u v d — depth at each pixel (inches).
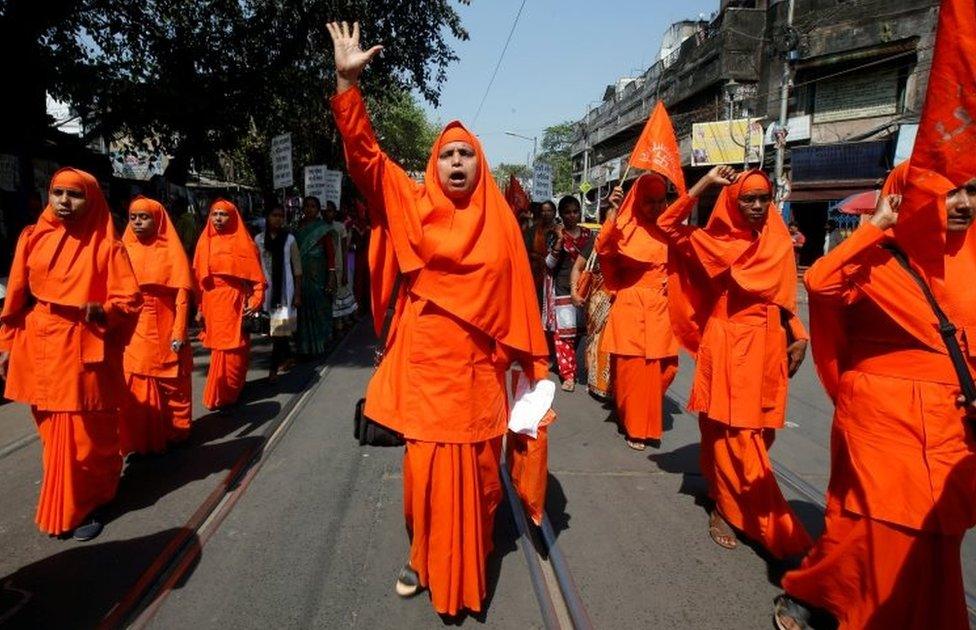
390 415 108.7
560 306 256.2
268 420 210.2
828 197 780.6
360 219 508.1
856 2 751.7
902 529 88.0
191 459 175.0
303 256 300.8
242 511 145.0
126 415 169.9
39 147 416.8
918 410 87.7
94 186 132.3
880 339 92.8
